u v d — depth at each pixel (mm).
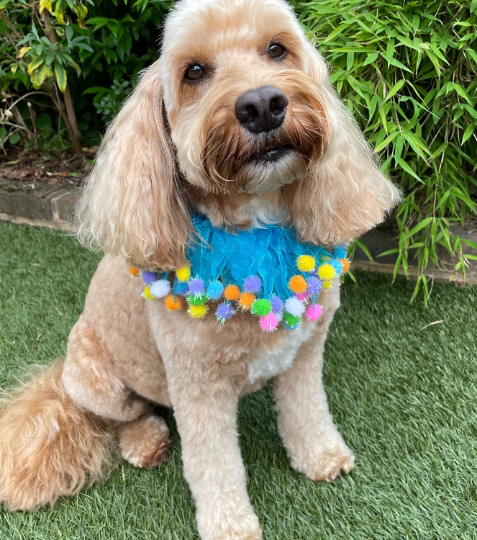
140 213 402
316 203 422
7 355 711
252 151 354
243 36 381
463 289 758
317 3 697
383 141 631
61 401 573
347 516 472
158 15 1067
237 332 412
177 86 396
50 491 520
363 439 548
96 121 1257
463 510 456
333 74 641
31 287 862
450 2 639
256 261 406
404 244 725
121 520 494
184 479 530
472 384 588
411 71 631
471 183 847
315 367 508
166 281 411
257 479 524
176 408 459
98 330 534
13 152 1248
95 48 1104
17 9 1037
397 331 698
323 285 425
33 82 976
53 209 1035
